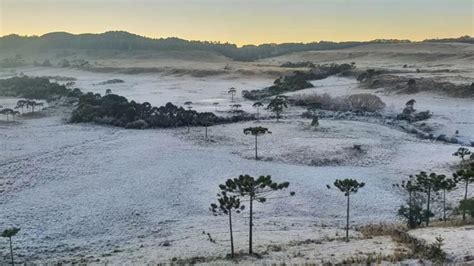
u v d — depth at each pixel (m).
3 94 168.88
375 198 61.69
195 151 85.00
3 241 48.97
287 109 133.00
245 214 56.44
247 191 39.78
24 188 65.12
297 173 72.00
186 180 68.38
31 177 69.62
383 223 51.66
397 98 140.88
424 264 29.95
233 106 134.25
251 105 140.62
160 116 111.81
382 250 35.69
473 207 46.44
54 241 49.28
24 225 53.12
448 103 128.88
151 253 42.44
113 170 72.94
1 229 51.84
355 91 157.25
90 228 52.66
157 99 155.50
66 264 40.88
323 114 123.88
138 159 79.06
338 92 156.75
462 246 32.66
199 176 70.12
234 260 37.16
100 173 71.50
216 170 73.12
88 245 47.84
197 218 55.16
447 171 71.88
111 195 62.31
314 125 103.62
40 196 61.94
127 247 45.78
